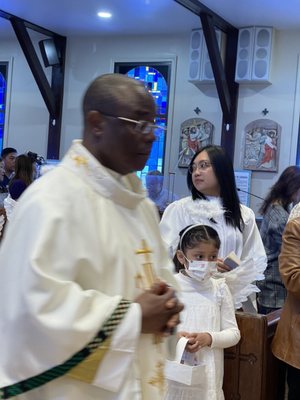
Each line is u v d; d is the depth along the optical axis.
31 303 1.20
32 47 8.71
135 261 1.40
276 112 7.93
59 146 9.34
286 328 2.64
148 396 1.40
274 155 7.93
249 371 2.64
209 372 2.39
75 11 7.97
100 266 1.31
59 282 1.23
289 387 2.70
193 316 2.42
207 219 2.87
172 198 7.34
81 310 1.23
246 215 3.01
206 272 2.40
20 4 7.84
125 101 1.35
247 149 8.05
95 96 1.37
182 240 2.49
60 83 9.27
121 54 8.98
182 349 2.28
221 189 2.89
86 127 1.40
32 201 1.29
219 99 7.97
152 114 1.39
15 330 1.22
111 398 1.30
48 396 1.28
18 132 9.76
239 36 7.91
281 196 4.00
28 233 1.25
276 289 3.81
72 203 1.31
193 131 8.44
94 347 1.25
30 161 5.36
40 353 1.22
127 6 7.57
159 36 8.74
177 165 8.55
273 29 7.81
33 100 9.67
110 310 1.27
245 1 6.92
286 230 2.65
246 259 2.75
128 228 1.42
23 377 1.24
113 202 1.40
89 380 1.28
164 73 8.77
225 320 2.50
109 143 1.37
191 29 8.34
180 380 2.25
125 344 1.27
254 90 8.02
